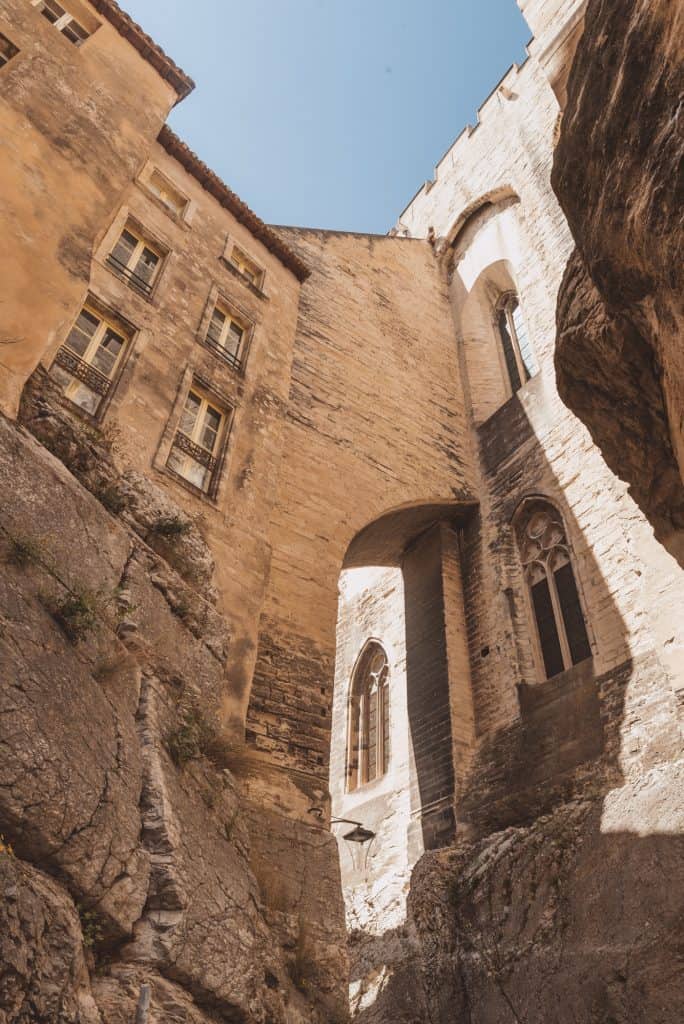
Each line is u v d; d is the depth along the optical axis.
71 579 7.10
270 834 9.27
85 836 5.51
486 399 20.61
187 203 14.95
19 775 5.09
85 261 10.11
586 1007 9.77
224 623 9.95
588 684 13.28
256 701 10.79
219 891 6.85
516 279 21.97
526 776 13.42
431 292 24.16
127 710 6.99
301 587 12.79
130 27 13.71
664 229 6.09
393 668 19.28
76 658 6.45
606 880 10.55
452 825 14.33
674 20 5.62
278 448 13.34
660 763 11.12
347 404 17.12
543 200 21.88
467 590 17.55
